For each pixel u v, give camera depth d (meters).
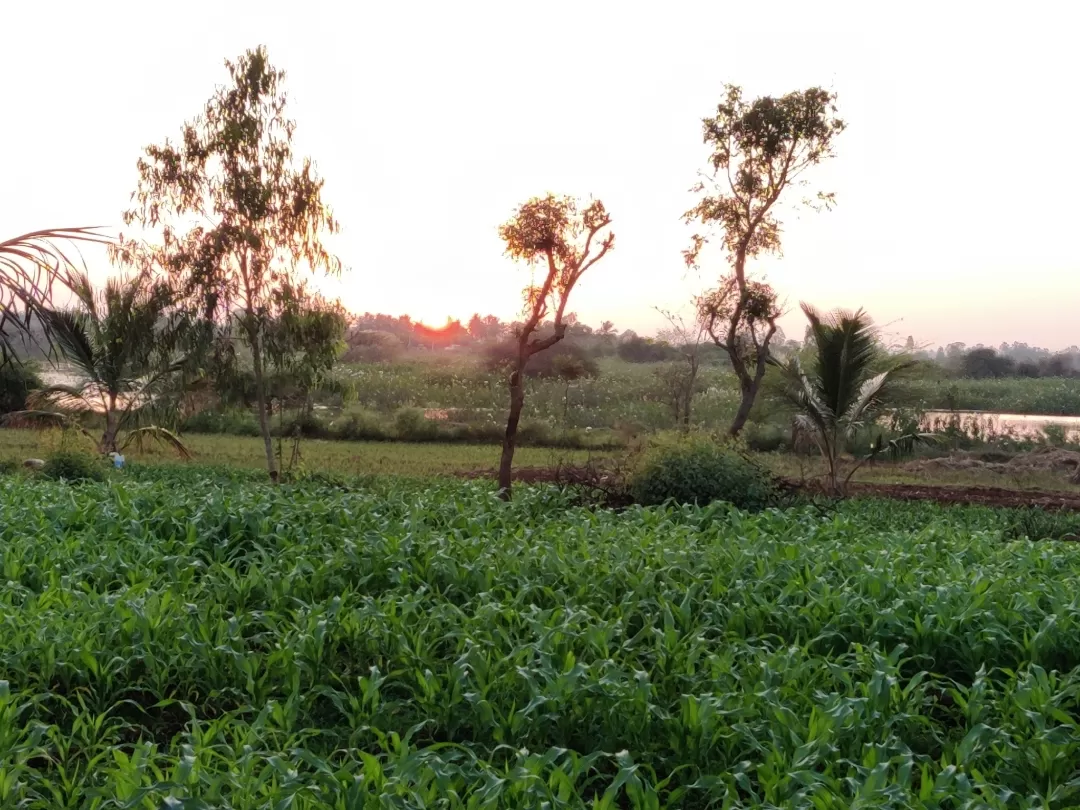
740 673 5.67
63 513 10.04
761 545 8.73
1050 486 21.52
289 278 16.91
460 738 5.45
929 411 28.41
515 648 5.89
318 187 16.77
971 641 6.33
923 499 18.00
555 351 47.47
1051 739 4.71
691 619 6.82
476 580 7.60
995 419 30.05
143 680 5.96
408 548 8.27
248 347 17.41
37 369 24.38
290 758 4.70
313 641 5.91
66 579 7.36
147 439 24.67
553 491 12.80
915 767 5.05
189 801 3.90
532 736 5.23
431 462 23.33
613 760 5.12
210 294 16.14
